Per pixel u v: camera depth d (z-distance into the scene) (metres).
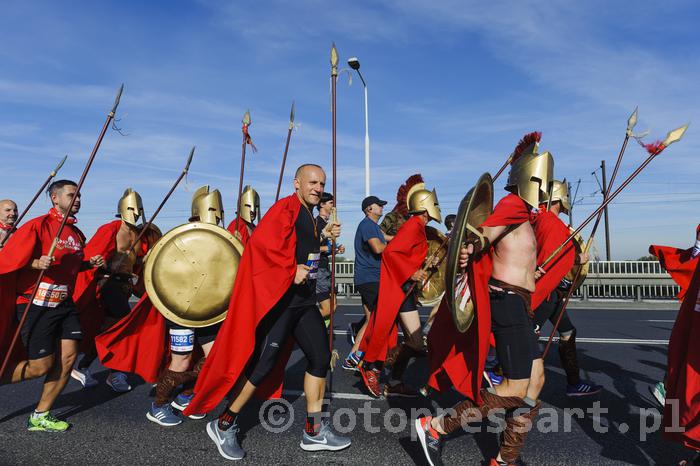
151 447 3.63
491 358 5.41
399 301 4.95
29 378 3.90
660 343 7.69
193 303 4.08
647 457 3.45
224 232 4.19
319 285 6.92
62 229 3.96
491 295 3.16
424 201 5.21
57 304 4.03
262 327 3.52
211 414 4.39
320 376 3.59
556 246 4.66
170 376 4.07
